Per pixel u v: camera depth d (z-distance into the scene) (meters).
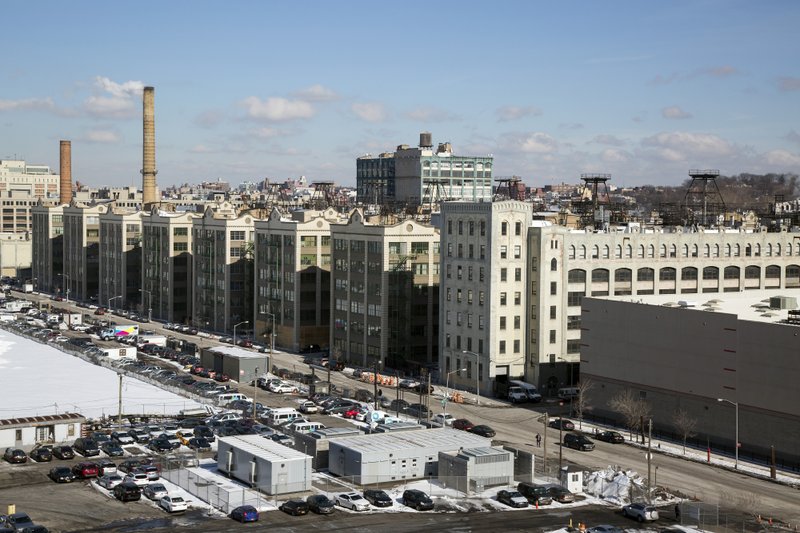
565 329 166.38
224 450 108.81
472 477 103.62
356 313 194.75
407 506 98.25
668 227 194.25
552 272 164.75
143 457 116.81
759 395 119.88
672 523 93.38
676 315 130.62
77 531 88.06
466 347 168.50
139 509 95.44
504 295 163.50
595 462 116.50
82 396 155.00
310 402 148.88
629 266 173.50
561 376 166.00
